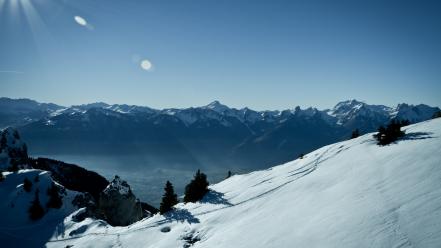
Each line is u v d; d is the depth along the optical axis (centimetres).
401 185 3212
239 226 4312
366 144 5881
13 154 13712
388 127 5550
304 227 3275
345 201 3453
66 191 10569
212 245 4056
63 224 8288
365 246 2392
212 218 5169
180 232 5075
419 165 3534
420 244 2111
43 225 8656
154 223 6069
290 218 3756
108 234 6338
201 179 7138
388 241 2316
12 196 9781
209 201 6369
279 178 6259
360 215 2912
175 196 7081
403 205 2742
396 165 3916
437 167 3238
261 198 5253
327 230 2938
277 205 4525
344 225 2864
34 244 7412
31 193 10000
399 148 4656
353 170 4559
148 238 5416
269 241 3350
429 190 2800
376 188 3441
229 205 5603
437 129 5053
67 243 6938
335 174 4781
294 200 4397
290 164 7494
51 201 9706
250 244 3525
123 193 10356
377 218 2709
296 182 5316
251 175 7938
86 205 10338
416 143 4534
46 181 10550
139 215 10931
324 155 6569
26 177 10744
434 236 2114
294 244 2992
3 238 7956
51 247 6931
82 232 7381
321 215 3372
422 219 2383
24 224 8806
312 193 4334
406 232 2319
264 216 4288
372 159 4703
